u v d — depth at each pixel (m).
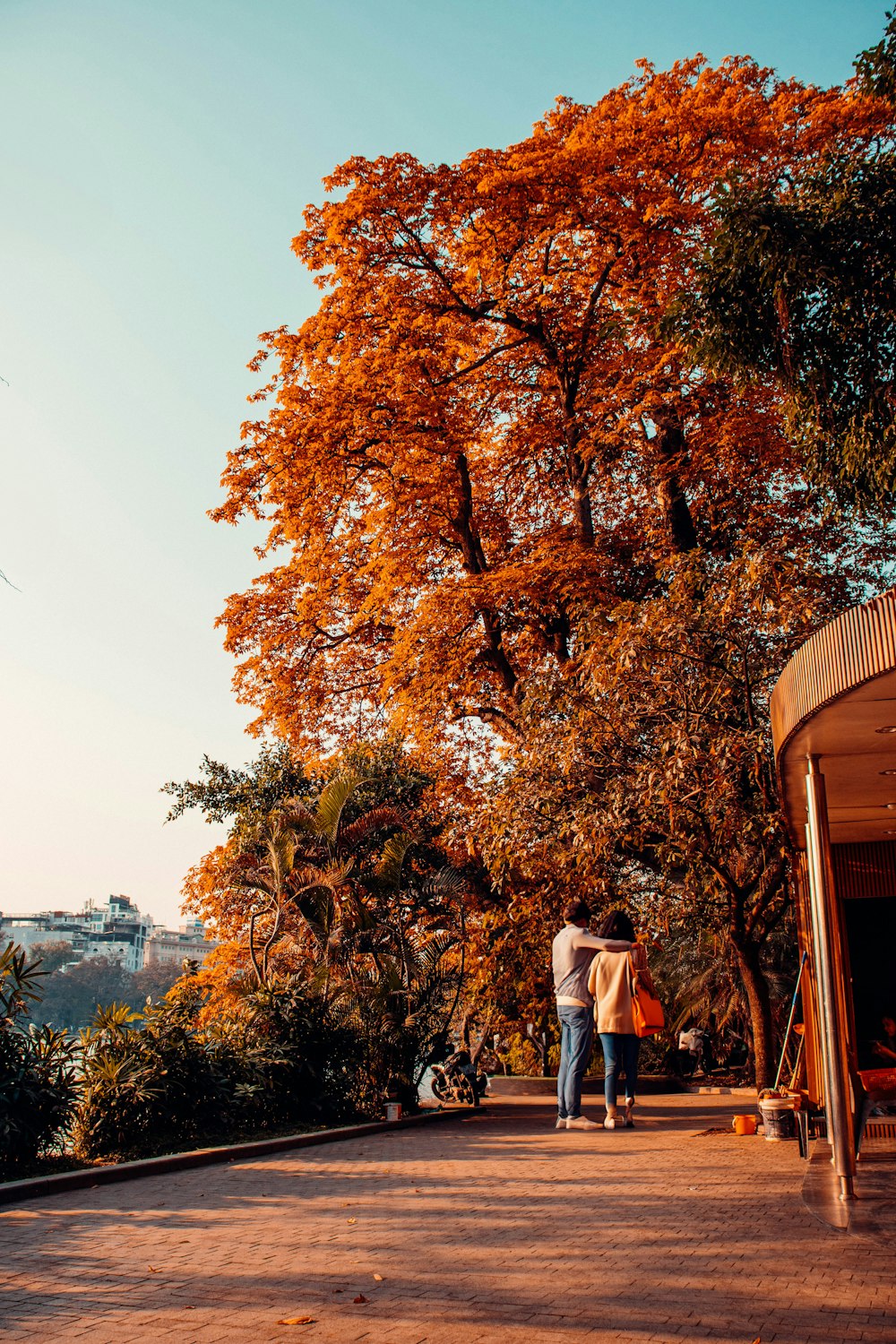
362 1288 4.98
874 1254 5.53
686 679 12.58
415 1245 5.86
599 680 12.90
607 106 20.50
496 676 20.69
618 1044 11.66
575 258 21.28
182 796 21.55
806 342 12.79
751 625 12.43
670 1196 7.23
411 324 19.88
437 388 20.47
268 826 16.52
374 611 21.45
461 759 21.97
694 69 20.81
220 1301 4.78
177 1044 10.64
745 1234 6.03
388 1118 12.91
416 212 19.91
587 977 11.95
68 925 181.75
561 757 13.08
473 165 19.80
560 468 22.75
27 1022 9.51
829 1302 4.65
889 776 7.86
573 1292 4.87
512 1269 5.32
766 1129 10.30
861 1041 10.03
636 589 19.36
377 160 19.78
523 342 21.42
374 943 15.59
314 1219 6.65
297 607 21.83
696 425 19.53
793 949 21.22
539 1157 9.38
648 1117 13.06
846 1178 7.02
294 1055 12.15
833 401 12.87
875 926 10.19
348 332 20.22
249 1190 7.81
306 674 23.52
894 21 12.24
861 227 12.35
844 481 13.37
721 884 13.04
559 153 18.59
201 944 197.00
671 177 19.33
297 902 15.84
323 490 21.05
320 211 20.44
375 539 21.34
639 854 14.28
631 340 19.67
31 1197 7.61
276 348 20.61
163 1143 9.89
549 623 20.19
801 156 18.70
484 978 19.72
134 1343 4.15
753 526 17.80
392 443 20.62
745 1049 24.25
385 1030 13.83
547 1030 21.83
